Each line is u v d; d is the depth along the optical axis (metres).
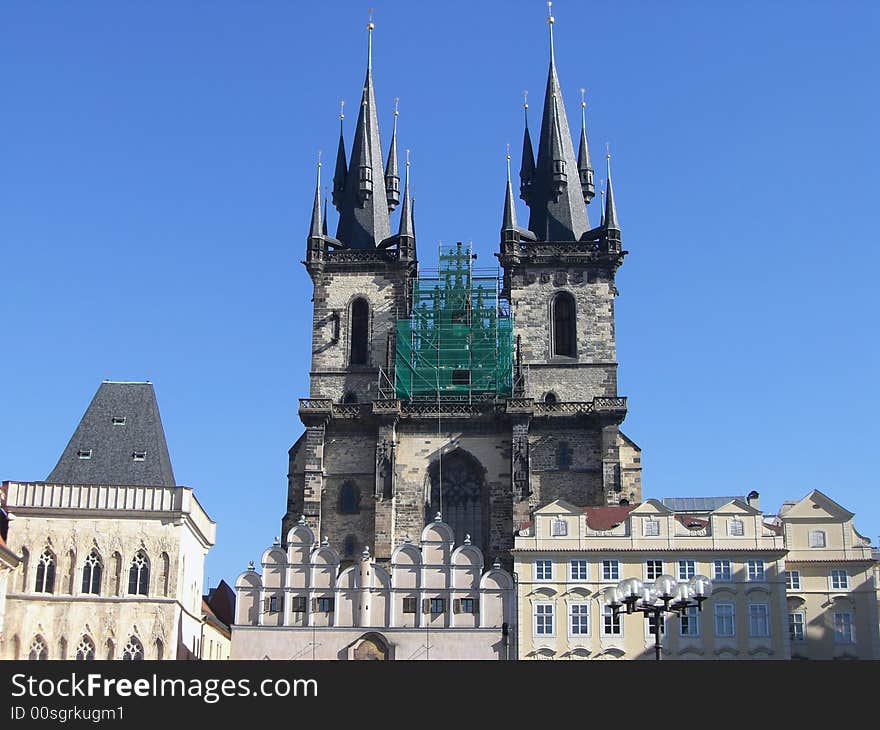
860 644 101.88
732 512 104.06
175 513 101.12
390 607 104.00
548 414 124.44
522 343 130.50
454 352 131.12
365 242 138.50
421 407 125.25
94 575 99.31
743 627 101.06
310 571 104.94
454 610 103.69
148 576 99.81
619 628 101.69
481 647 102.44
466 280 136.62
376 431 125.38
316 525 121.62
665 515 104.50
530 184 146.25
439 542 105.62
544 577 103.69
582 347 130.12
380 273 134.50
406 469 124.44
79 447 106.56
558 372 129.50
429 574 104.69
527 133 148.38
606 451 122.38
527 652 101.88
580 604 102.75
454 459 125.06
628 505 119.75
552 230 136.50
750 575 102.25
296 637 103.12
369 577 104.81
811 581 103.50
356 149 143.12
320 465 123.56
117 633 98.25
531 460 123.56
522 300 132.00
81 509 100.06
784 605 101.31
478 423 125.06
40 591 98.19
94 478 104.75
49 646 97.19
